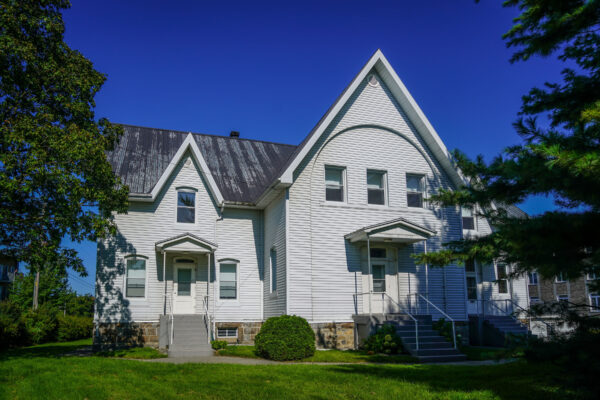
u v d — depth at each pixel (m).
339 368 13.42
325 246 19.97
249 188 24.22
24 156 14.93
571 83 8.61
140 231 21.53
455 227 22.34
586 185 6.02
